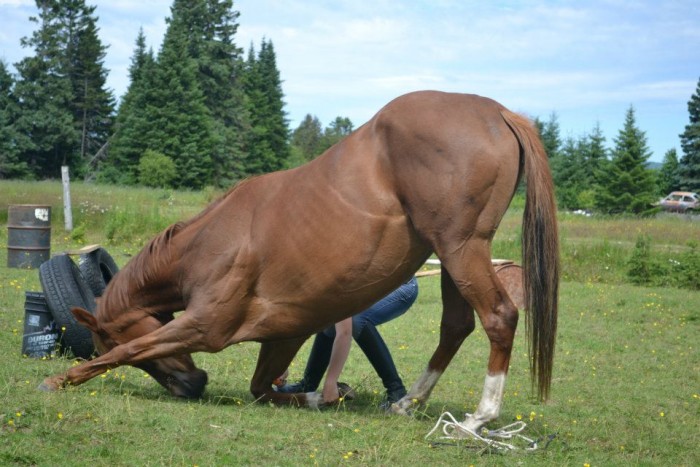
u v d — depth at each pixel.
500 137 4.67
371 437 4.55
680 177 55.16
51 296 6.41
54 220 19.91
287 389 6.16
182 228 5.55
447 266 4.68
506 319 4.68
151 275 5.52
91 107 65.06
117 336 5.68
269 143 74.81
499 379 4.70
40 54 62.16
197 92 56.53
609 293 14.17
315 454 4.16
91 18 65.00
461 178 4.57
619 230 23.64
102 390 5.39
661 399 6.56
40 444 3.94
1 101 59.59
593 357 8.50
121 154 56.47
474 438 4.62
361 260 4.86
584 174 57.66
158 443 4.14
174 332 5.24
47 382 5.25
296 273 5.03
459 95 4.86
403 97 4.92
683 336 10.20
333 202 4.90
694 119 56.41
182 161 54.59
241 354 7.55
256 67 75.31
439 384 6.76
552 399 6.36
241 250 5.15
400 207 4.80
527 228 4.71
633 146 46.69
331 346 6.05
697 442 5.14
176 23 56.62
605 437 5.14
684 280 15.65
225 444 4.22
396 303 5.79
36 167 59.97
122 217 18.66
